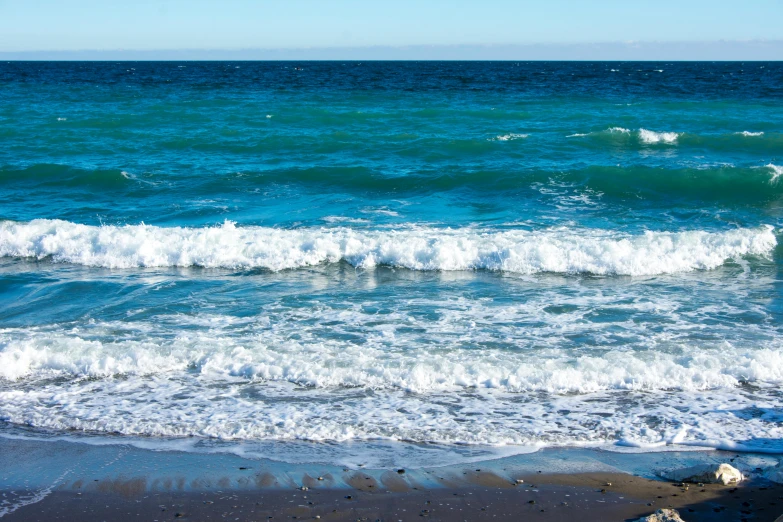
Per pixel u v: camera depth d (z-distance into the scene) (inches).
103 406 279.0
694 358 311.9
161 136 1019.3
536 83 2391.7
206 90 1984.5
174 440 254.4
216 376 305.1
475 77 2942.9
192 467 236.5
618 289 430.9
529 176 730.8
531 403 279.6
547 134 1026.1
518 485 224.2
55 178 749.9
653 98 1626.5
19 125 1099.3
